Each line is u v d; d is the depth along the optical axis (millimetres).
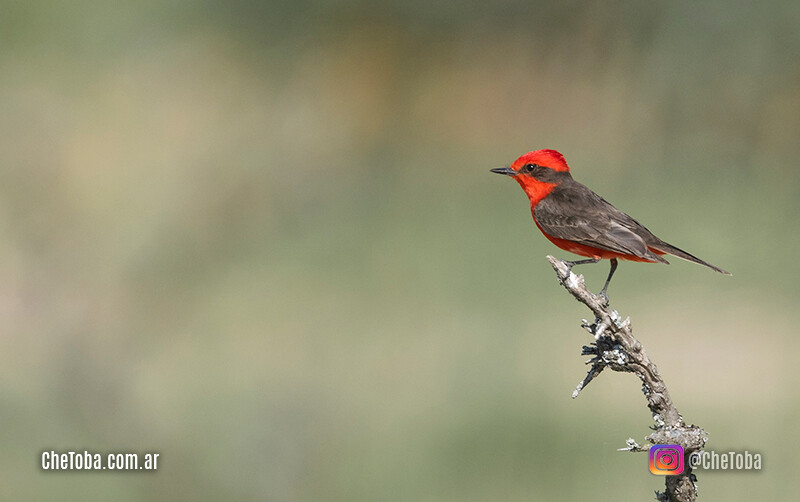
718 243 19109
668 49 19625
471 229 20750
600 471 11156
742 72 19172
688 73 19688
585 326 5551
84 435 10219
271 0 18516
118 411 10375
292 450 10523
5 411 10203
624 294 17297
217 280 14000
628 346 5379
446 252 19266
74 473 10062
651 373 5402
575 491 11000
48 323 10812
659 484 10938
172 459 10086
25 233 11547
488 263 18734
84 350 10664
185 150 14688
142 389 11070
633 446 5121
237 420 10633
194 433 10523
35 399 10312
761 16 18078
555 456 11562
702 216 20453
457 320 15852
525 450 11680
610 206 9125
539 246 19859
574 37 21797
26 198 11820
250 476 10172
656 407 5352
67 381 10383
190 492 9977
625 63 20766
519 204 22641
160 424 10523
